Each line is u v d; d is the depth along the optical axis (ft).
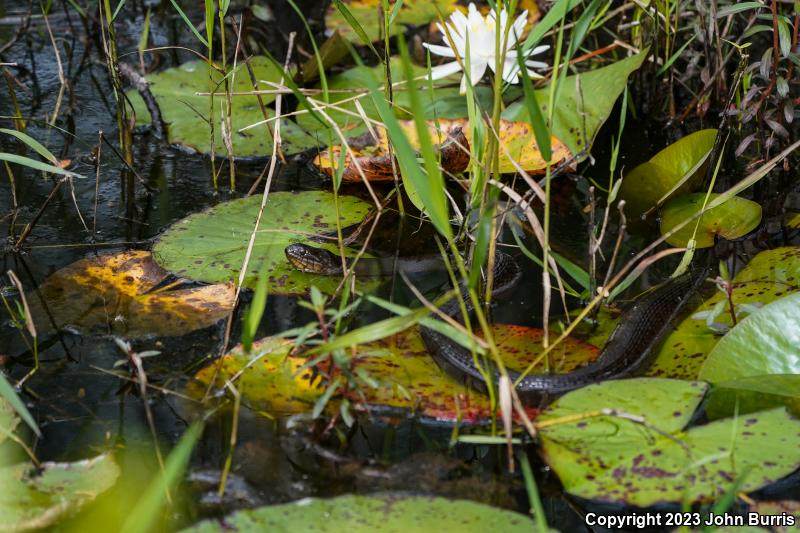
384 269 16.89
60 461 11.52
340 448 11.94
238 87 23.62
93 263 16.51
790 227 18.15
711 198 18.89
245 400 12.78
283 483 11.27
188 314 14.90
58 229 17.92
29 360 13.79
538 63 20.39
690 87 24.13
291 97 23.54
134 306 15.17
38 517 10.32
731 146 21.43
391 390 13.03
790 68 19.63
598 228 18.47
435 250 17.66
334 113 22.47
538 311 15.65
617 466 11.16
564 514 10.87
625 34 25.16
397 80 23.73
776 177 20.26
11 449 11.65
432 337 14.46
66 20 28.09
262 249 16.93
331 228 17.88
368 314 15.31
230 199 19.27
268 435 12.15
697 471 10.94
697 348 14.19
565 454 11.45
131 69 22.90
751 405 12.68
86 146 21.34
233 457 11.70
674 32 22.40
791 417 11.85
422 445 12.03
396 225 18.60
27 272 16.31
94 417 12.48
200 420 12.37
